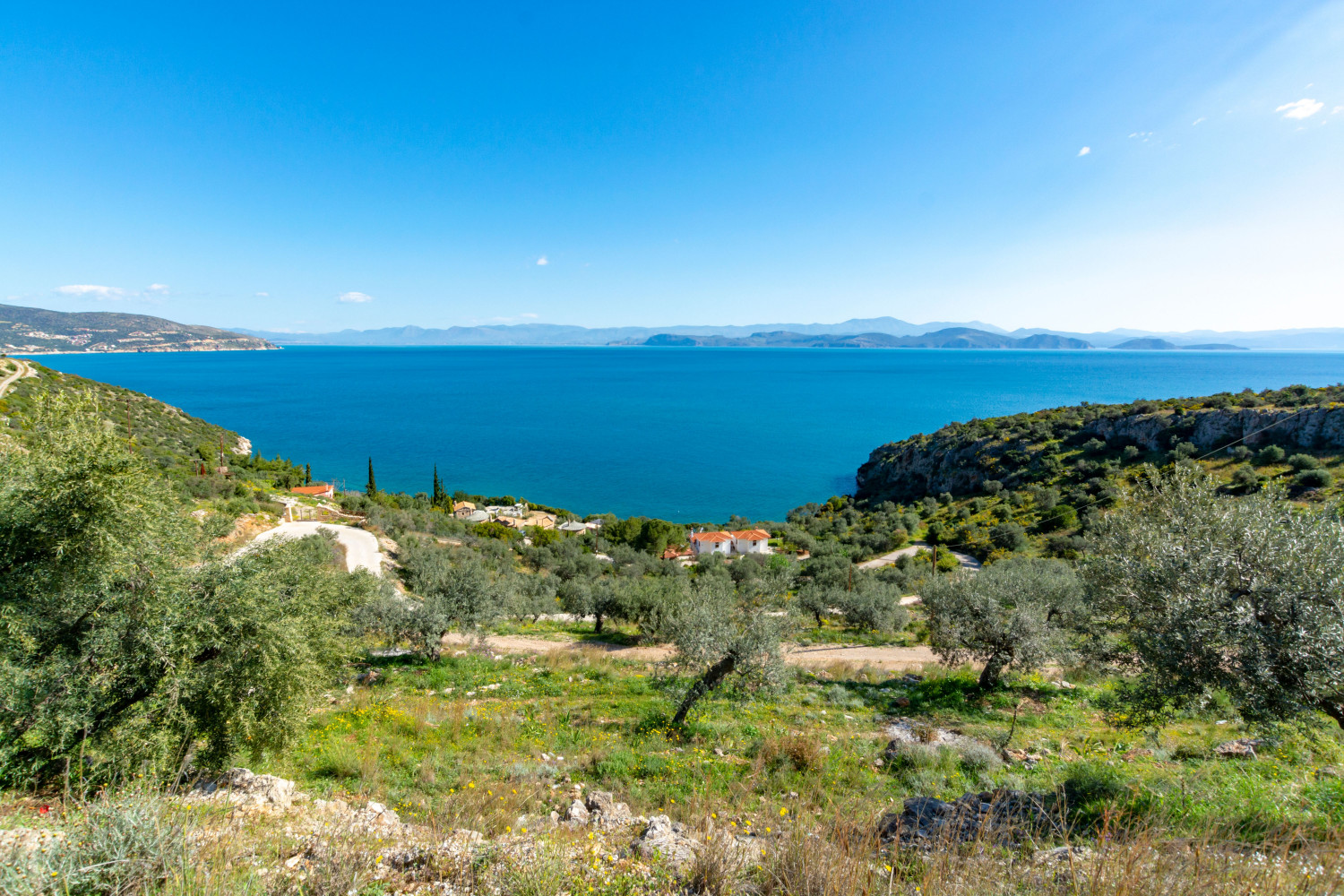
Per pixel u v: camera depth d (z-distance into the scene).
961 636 20.31
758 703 18.12
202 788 9.59
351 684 20.20
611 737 15.12
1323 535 9.26
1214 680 9.18
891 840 7.00
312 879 5.43
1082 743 14.98
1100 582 11.46
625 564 59.00
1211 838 6.35
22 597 9.78
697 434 186.38
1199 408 80.62
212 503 51.31
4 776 8.71
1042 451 91.56
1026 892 4.90
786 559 60.94
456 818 8.27
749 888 5.49
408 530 64.19
